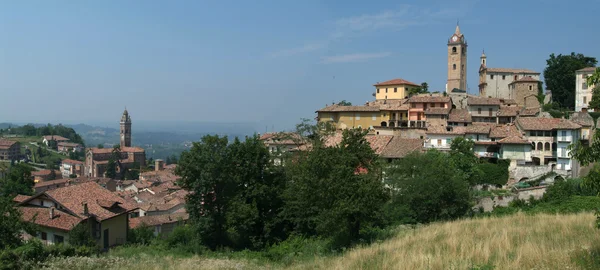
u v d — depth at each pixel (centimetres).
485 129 8525
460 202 5031
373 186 3919
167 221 7538
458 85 13475
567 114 9338
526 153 7819
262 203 5381
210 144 5262
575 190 6384
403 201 5122
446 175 5075
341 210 3728
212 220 5019
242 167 5309
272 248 4903
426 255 2281
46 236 5006
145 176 15862
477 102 10125
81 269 2848
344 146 4766
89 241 4616
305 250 4256
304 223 5097
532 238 2484
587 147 1773
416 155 5628
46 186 13062
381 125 10362
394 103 11212
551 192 6391
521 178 7694
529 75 12269
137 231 6094
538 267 1778
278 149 6512
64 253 3328
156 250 4734
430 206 5000
